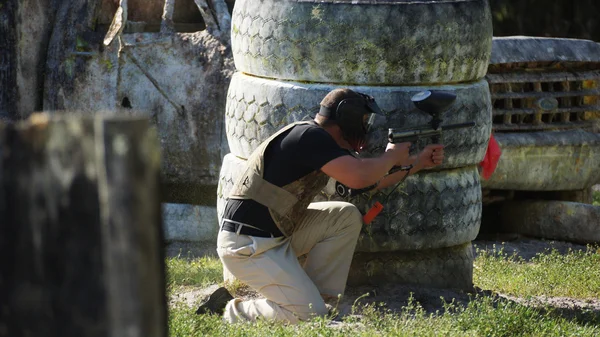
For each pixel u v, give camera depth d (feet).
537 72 101.35
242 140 65.26
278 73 63.10
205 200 99.25
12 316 23.59
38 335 23.59
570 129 102.68
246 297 62.23
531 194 106.93
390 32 60.64
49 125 22.99
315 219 57.57
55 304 23.43
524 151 99.50
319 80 61.93
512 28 189.98
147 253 23.06
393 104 60.85
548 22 187.73
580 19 185.16
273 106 62.80
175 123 99.45
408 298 61.62
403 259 64.44
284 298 54.95
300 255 58.75
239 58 66.54
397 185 61.36
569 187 102.73
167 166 100.58
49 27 107.34
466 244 67.46
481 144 64.85
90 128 22.93
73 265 23.27
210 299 58.75
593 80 103.55
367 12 60.54
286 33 62.03
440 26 61.36
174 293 64.90
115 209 22.66
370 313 55.26
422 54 61.26
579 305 64.18
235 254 55.26
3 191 23.29
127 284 22.99
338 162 53.01
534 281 72.64
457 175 64.69
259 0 63.82
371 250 62.69
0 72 104.68
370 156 61.00
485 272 76.74
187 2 114.83
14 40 104.06
